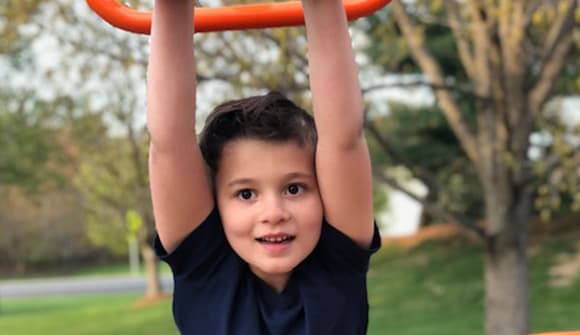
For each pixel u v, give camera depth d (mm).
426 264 14680
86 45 5863
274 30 4930
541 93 6094
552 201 6141
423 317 11555
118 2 1343
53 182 15195
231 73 5594
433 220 18609
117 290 24625
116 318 15406
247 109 1322
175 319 1399
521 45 5965
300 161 1308
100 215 17500
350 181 1288
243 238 1312
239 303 1356
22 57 9359
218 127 1329
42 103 9734
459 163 11906
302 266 1362
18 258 36250
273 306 1355
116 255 39625
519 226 6414
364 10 1389
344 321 1355
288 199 1313
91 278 32594
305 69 5188
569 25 5824
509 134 6141
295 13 1334
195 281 1372
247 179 1304
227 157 1313
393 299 12859
